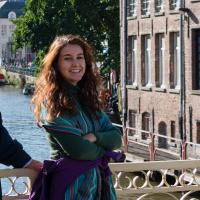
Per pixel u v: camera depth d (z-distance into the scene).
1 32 176.50
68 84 6.11
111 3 59.81
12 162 5.81
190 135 31.67
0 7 180.25
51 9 60.12
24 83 113.19
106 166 6.07
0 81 122.00
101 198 6.02
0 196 5.80
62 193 5.90
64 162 5.91
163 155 29.27
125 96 38.19
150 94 35.72
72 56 6.11
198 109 31.19
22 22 61.75
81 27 60.03
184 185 7.77
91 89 6.22
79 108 6.05
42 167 5.98
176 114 33.00
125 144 30.58
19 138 46.03
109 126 6.21
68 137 5.84
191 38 31.69
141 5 36.62
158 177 23.94
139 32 36.97
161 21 34.47
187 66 32.03
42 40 61.06
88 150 5.88
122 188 7.63
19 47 63.34
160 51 35.19
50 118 5.90
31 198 6.02
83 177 5.93
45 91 6.00
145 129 36.34
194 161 7.36
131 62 38.38
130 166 7.17
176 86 33.69
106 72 58.81
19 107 73.94
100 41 60.06
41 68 6.15
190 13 31.53
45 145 41.72
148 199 17.59
